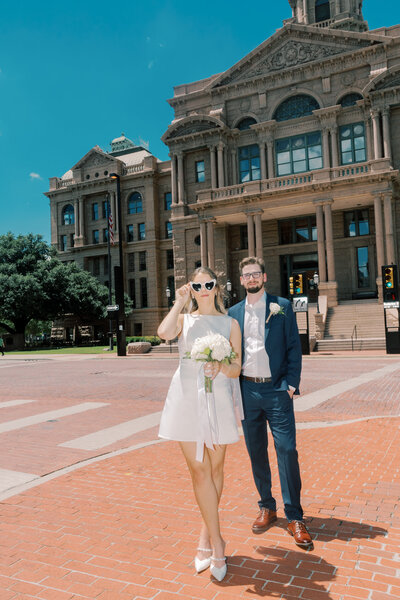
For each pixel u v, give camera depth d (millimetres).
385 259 30047
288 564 3143
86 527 3879
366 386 12289
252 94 39562
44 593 2871
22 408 10617
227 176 39938
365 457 5695
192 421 3145
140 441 7129
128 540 3604
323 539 3508
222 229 38688
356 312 28969
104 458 6074
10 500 4602
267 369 3672
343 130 36375
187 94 42344
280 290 37469
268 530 3699
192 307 3678
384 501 4250
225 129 39438
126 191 51844
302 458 5758
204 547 3162
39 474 5516
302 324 29578
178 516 4074
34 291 45469
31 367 23562
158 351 31875
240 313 3844
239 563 3184
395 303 22094
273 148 38438
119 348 28906
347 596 2738
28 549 3488
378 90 33688
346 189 30656
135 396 12008
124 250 51438
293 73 37906
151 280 49594
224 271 38406
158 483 5012
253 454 3758
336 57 36094
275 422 3619
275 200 32781
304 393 11500
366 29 42094
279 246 37438
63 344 51531
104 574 3086
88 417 9227
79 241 53812
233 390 3596
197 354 3094
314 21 44125
